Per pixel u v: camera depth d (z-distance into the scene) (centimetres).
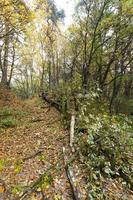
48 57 3869
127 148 899
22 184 666
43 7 1878
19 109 1797
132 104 2328
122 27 1784
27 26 1595
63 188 645
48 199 602
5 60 2712
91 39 1927
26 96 4509
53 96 1931
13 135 1174
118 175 770
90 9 1820
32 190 630
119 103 2347
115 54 1925
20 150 938
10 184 675
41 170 738
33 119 1445
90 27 1912
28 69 4519
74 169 729
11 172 749
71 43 2447
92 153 805
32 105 2023
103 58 2139
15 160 825
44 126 1236
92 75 2266
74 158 777
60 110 1444
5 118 1488
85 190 642
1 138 1147
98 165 754
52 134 1064
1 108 1761
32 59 4166
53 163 777
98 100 1507
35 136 1088
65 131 1072
